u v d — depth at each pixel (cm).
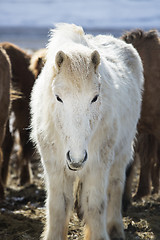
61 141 662
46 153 704
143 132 1114
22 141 1356
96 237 689
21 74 1322
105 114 679
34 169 1539
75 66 595
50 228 706
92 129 612
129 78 851
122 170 860
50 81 648
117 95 734
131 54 916
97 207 695
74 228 895
